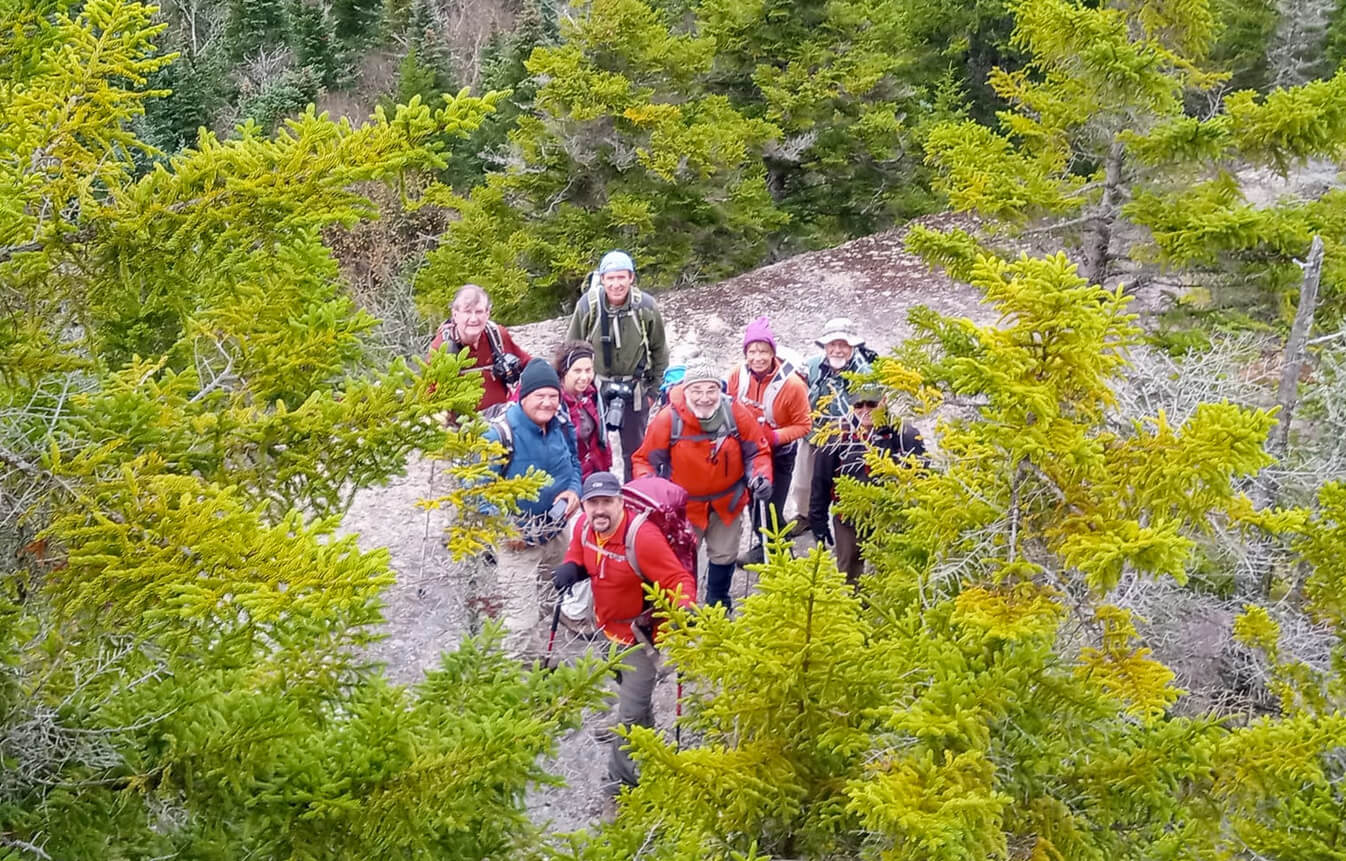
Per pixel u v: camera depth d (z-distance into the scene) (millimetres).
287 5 33469
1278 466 5672
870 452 5172
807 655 3725
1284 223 6965
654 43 17234
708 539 6148
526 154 16891
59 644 2662
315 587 2467
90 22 3146
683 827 3719
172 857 2814
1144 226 7637
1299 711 4148
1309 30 19484
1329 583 5145
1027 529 3934
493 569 6762
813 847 3764
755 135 17906
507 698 3658
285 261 3277
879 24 19703
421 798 3068
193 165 2969
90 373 3033
